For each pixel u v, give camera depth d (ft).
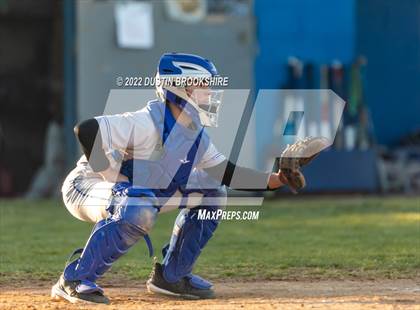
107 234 59.52
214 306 59.98
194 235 63.87
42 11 192.13
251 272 78.89
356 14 186.29
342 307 58.70
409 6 190.60
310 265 82.38
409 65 191.01
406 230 108.99
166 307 59.67
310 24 167.94
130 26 155.53
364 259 85.35
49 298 64.44
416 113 191.93
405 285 71.41
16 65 193.26
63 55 175.83
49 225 118.73
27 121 196.03
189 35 158.71
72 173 62.69
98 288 61.05
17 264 84.84
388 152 182.70
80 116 153.99
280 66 165.58
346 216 126.72
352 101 170.40
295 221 121.39
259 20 164.35
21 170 192.75
